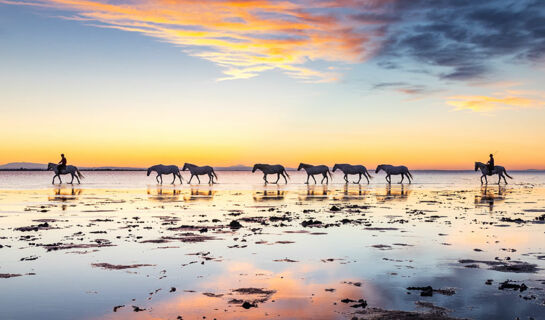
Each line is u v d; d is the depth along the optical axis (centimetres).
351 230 1305
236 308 595
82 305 605
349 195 2939
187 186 4344
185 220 1531
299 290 680
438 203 2286
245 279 745
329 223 1459
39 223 1430
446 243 1084
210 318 557
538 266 838
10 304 609
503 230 1307
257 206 2072
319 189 3766
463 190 3753
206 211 1834
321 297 644
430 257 920
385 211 1855
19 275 767
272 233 1246
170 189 3697
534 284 714
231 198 2611
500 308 592
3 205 2053
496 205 2173
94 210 1847
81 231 1269
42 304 609
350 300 625
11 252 963
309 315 566
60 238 1146
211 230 1302
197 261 880
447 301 623
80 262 868
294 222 1489
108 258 906
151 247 1027
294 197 2719
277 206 2077
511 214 1753
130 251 979
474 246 1044
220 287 697
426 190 3691
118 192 3183
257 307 598
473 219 1580
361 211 1852
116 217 1605
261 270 807
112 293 663
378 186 4472
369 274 777
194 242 1095
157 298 638
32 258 899
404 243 1084
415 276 764
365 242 1099
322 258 910
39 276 760
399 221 1516
